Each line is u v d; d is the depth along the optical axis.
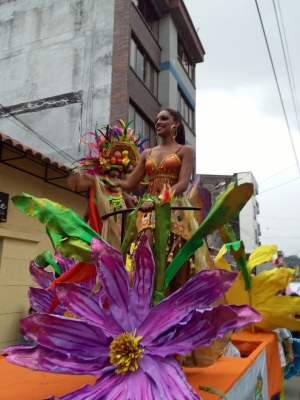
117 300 1.59
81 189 2.23
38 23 13.61
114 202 3.23
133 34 12.58
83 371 1.46
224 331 1.46
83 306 1.54
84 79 12.30
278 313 3.16
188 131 16.66
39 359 1.43
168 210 1.73
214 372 1.98
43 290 2.16
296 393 6.05
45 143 12.31
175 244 2.04
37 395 1.62
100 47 12.34
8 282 6.68
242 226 34.78
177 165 2.25
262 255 3.28
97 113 11.81
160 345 1.53
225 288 1.56
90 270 1.84
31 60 13.36
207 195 2.47
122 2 12.42
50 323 1.47
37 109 12.76
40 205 1.71
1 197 6.57
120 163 3.44
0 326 6.43
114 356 1.50
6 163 6.74
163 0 14.52
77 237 1.70
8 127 13.09
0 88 13.52
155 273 1.73
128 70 11.89
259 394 2.40
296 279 10.18
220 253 2.87
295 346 4.19
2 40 14.03
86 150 11.63
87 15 12.88
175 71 15.16
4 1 14.37
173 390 1.38
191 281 1.59
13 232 6.75
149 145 13.20
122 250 1.78
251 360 2.28
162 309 1.57
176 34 15.69
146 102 13.03
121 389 1.42
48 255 2.55
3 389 1.71
